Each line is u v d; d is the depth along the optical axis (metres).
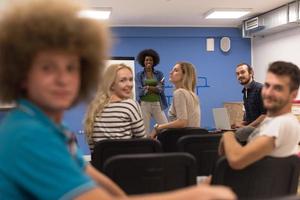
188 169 1.57
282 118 1.67
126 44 7.40
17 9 0.81
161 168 1.55
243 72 4.40
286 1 5.92
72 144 0.92
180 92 3.35
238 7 6.21
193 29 7.66
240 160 1.52
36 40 0.79
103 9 5.79
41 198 0.69
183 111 3.32
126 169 1.55
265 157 1.56
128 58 6.66
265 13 6.64
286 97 1.72
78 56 0.87
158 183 1.57
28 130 0.71
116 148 2.12
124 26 7.38
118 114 2.41
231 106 7.02
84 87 0.96
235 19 7.14
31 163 0.69
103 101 2.45
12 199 0.70
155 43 7.52
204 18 6.93
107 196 0.70
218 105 7.77
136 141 2.13
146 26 7.46
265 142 1.57
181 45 7.62
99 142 2.10
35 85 0.80
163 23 7.33
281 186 1.57
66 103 0.83
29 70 0.81
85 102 1.00
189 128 2.87
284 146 1.63
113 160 1.54
